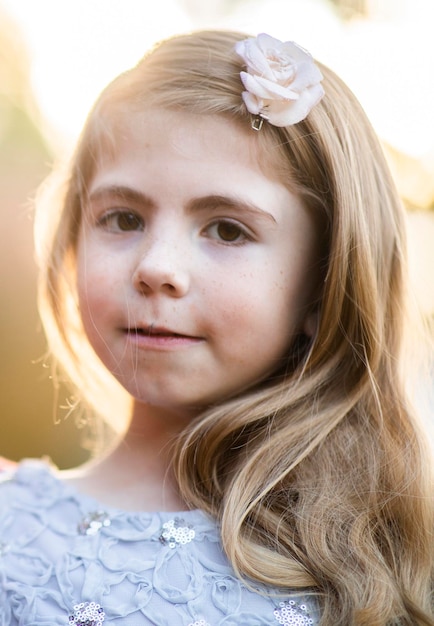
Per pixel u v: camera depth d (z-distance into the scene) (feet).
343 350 3.86
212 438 3.62
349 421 3.84
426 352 4.33
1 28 10.68
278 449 3.65
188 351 3.51
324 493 3.62
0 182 9.43
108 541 3.52
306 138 3.69
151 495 3.75
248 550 3.42
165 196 3.49
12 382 9.04
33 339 9.10
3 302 9.01
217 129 3.50
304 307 3.74
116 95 3.76
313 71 3.59
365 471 3.71
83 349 4.38
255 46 3.61
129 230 3.65
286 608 3.34
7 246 9.07
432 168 8.25
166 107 3.55
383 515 3.65
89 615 3.29
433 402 4.30
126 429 4.03
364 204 3.90
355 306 3.81
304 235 3.68
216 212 3.49
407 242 4.17
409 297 4.17
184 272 3.45
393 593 3.41
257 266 3.52
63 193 4.30
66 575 3.43
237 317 3.49
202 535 3.50
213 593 3.32
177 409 3.76
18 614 3.41
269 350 3.63
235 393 3.69
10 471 4.32
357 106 4.09
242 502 3.52
